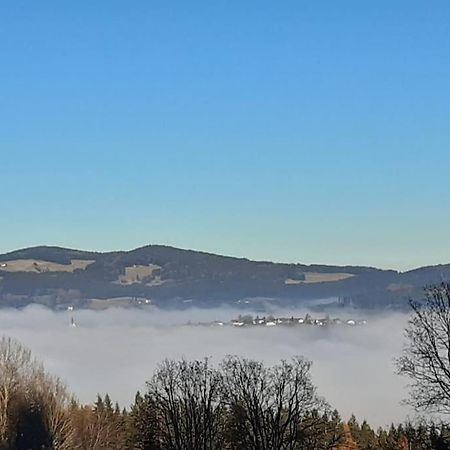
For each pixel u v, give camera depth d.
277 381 79.19
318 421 79.69
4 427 83.56
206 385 80.88
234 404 78.62
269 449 76.00
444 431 43.72
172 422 79.44
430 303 42.41
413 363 42.44
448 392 41.09
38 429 87.25
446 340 41.44
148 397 82.12
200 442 78.62
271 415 77.69
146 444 80.88
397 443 66.94
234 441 77.69
